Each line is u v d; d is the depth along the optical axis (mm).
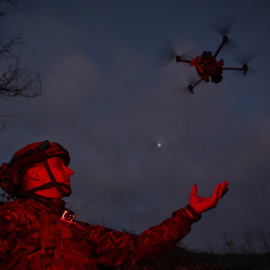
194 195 2121
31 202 1981
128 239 2057
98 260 2029
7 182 2059
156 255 2045
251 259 8250
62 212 2010
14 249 1821
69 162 2168
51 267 1805
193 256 7840
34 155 2045
